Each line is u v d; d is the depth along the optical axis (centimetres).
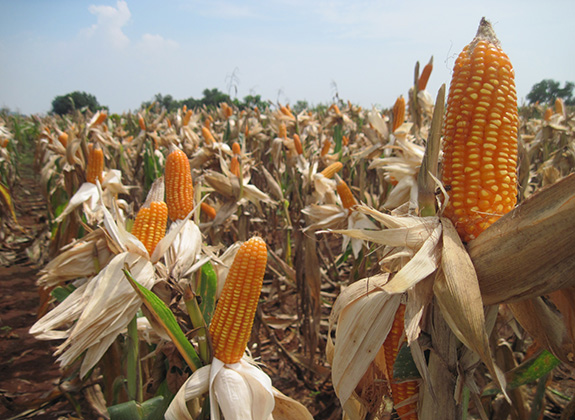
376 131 519
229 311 201
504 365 318
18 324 654
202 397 276
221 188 525
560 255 138
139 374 250
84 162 578
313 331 486
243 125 1094
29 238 1014
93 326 212
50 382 507
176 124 1269
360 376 187
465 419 177
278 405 233
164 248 229
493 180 159
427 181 170
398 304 181
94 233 274
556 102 821
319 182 523
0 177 1167
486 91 156
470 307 143
